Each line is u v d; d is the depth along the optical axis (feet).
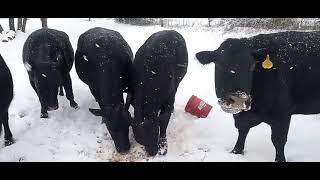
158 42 8.04
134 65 8.16
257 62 6.43
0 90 7.57
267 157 7.41
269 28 14.74
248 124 7.12
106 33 8.85
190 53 12.34
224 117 8.74
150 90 7.55
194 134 8.18
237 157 7.41
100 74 8.09
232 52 6.25
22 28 15.10
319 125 8.34
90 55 8.43
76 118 8.92
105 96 7.99
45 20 14.57
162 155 7.54
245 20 15.43
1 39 13.79
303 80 6.81
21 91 10.04
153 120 7.28
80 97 9.84
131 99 8.16
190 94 9.86
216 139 8.01
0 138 8.34
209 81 10.50
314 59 6.77
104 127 8.53
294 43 6.84
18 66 11.57
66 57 9.12
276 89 6.56
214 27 15.57
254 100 6.68
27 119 8.89
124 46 8.74
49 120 8.79
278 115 6.75
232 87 6.21
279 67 6.56
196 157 7.47
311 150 7.54
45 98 8.48
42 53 8.53
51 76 8.36
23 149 7.81
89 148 7.88
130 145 7.82
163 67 7.71
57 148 7.86
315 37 6.96
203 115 8.72
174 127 8.41
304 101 7.00
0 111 7.73
